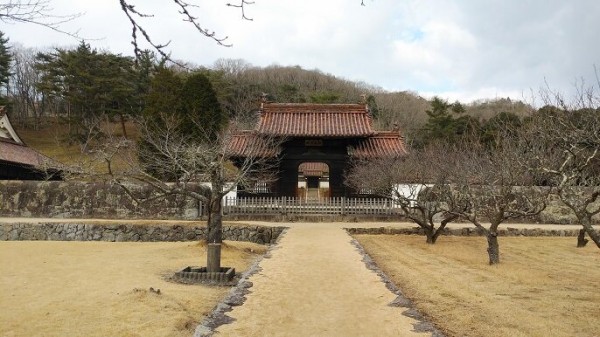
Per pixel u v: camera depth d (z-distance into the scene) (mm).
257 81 76625
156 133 28484
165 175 27344
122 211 27609
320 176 53906
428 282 11789
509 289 11062
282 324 7461
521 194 19094
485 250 18891
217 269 12172
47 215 27703
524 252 18609
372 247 18922
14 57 62375
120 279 11359
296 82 82375
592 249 19562
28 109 64250
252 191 30703
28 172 34188
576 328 7844
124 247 18750
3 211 27812
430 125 53375
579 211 10820
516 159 15023
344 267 12766
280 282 10695
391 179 22656
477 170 18953
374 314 8078
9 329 7102
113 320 7570
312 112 33062
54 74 45844
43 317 7742
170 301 8984
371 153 30344
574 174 11656
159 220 26469
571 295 10469
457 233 23969
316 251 15914
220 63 83938
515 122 27859
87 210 27703
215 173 16812
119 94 42094
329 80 87438
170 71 37906
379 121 68562
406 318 7848
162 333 7043
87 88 41938
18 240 22328
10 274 11906
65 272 12273
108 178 22547
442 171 20094
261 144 30188
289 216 27766
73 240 22562
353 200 28922
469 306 9289
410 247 19281
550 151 15414
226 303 8742
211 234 16875
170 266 13812
